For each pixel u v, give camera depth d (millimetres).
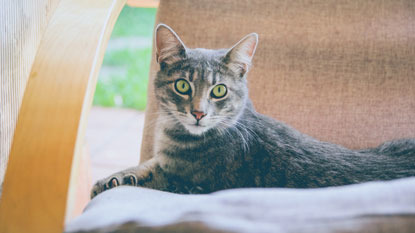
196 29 935
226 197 483
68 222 506
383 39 928
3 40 659
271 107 883
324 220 431
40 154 522
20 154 522
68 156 521
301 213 441
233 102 831
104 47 631
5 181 515
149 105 881
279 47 921
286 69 907
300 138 816
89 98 573
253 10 950
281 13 948
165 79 835
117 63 2748
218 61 829
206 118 799
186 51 839
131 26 3236
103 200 627
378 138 866
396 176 759
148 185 782
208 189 783
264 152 789
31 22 750
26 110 546
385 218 428
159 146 823
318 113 881
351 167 769
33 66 582
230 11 948
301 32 933
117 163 1667
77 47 603
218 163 792
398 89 897
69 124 539
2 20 658
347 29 935
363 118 879
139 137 1936
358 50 921
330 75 904
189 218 442
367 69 909
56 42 608
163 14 947
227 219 438
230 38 929
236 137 803
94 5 666
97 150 1792
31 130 535
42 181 512
